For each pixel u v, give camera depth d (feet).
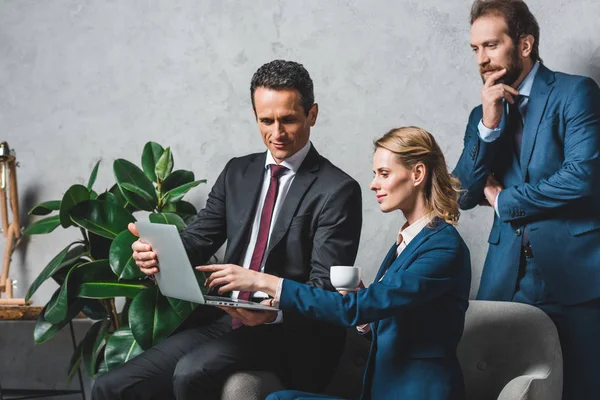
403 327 6.46
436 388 6.27
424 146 6.62
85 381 11.68
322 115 10.51
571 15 9.55
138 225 7.43
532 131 8.25
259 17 10.89
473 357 7.99
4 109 12.13
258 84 8.13
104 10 11.70
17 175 12.01
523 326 7.87
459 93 10.00
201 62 11.16
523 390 7.06
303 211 8.06
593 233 8.01
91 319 11.35
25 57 12.07
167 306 8.84
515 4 8.27
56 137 11.87
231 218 8.49
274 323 7.92
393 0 10.28
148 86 11.43
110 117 11.61
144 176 10.30
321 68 10.55
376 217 10.24
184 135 11.20
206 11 11.17
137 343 9.13
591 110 8.04
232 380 7.32
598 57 9.43
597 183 7.88
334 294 6.39
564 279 8.02
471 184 8.44
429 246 6.44
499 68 8.27
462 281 6.50
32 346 11.87
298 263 8.04
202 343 8.18
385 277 6.56
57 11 11.94
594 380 8.00
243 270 6.64
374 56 10.34
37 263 11.82
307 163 8.31
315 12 10.61
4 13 12.16
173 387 7.64
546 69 8.41
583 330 8.03
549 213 8.12
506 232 8.44
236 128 10.96
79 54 11.81
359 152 10.34
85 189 9.92
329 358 8.13
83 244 11.53
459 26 10.01
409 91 10.18
